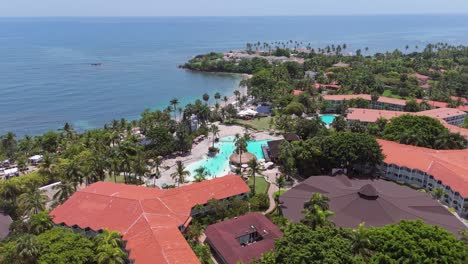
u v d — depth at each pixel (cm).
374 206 8225
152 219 7825
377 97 19350
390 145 11888
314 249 5719
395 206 8288
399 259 5778
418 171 10650
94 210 8369
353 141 10919
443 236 6125
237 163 12250
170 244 7031
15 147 14425
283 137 15325
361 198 8488
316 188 9356
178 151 13750
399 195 8931
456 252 5741
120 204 8381
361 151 10675
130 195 8769
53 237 6688
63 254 6241
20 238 6319
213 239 7675
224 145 14538
